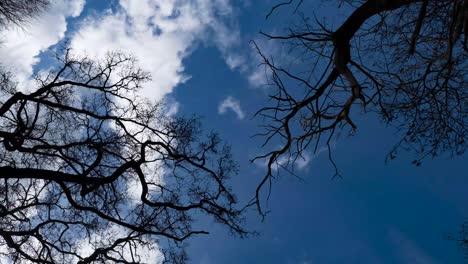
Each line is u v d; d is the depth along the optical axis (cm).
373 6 640
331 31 684
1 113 1100
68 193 1010
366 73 690
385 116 720
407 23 716
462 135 701
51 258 1199
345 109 680
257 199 783
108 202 1205
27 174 932
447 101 707
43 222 1222
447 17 675
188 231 1234
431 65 708
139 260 1217
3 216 1162
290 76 708
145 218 1233
